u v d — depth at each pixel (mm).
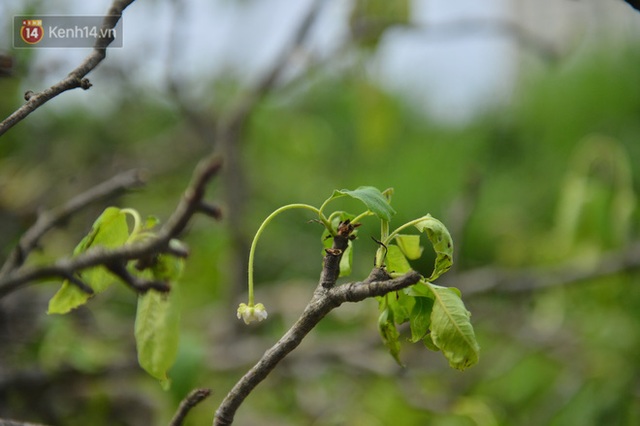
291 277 2738
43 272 1042
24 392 1447
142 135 2711
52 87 1064
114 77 2062
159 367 1116
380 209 1068
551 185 3350
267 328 2139
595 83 3564
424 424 1748
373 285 1040
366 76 2000
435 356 2029
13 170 2018
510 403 2037
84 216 1895
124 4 1082
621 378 1893
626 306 1947
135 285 1066
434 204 3379
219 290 2225
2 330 1562
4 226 1722
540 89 3715
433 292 1077
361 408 1810
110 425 1548
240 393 1055
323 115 3512
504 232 2744
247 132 2275
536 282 1851
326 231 1091
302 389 1945
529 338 2047
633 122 3467
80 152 2299
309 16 1899
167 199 2430
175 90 1947
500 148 3703
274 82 1921
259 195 2816
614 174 1789
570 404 1915
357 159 3494
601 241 1780
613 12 3719
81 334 1691
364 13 1880
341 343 1877
